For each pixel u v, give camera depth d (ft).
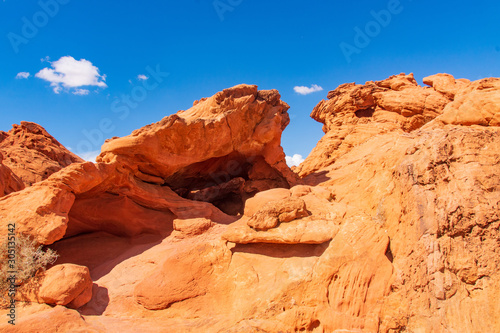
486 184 31.35
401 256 34.63
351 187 48.24
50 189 42.01
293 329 30.94
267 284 35.22
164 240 49.62
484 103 43.47
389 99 77.56
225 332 30.76
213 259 38.65
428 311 30.07
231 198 73.10
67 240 50.67
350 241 35.96
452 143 34.68
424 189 34.47
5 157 85.81
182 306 35.37
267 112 63.05
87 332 29.73
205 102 60.80
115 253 48.93
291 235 37.29
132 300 36.88
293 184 64.59
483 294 28.25
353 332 29.86
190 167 63.05
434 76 78.64
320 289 32.91
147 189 53.83
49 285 34.09
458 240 30.81
